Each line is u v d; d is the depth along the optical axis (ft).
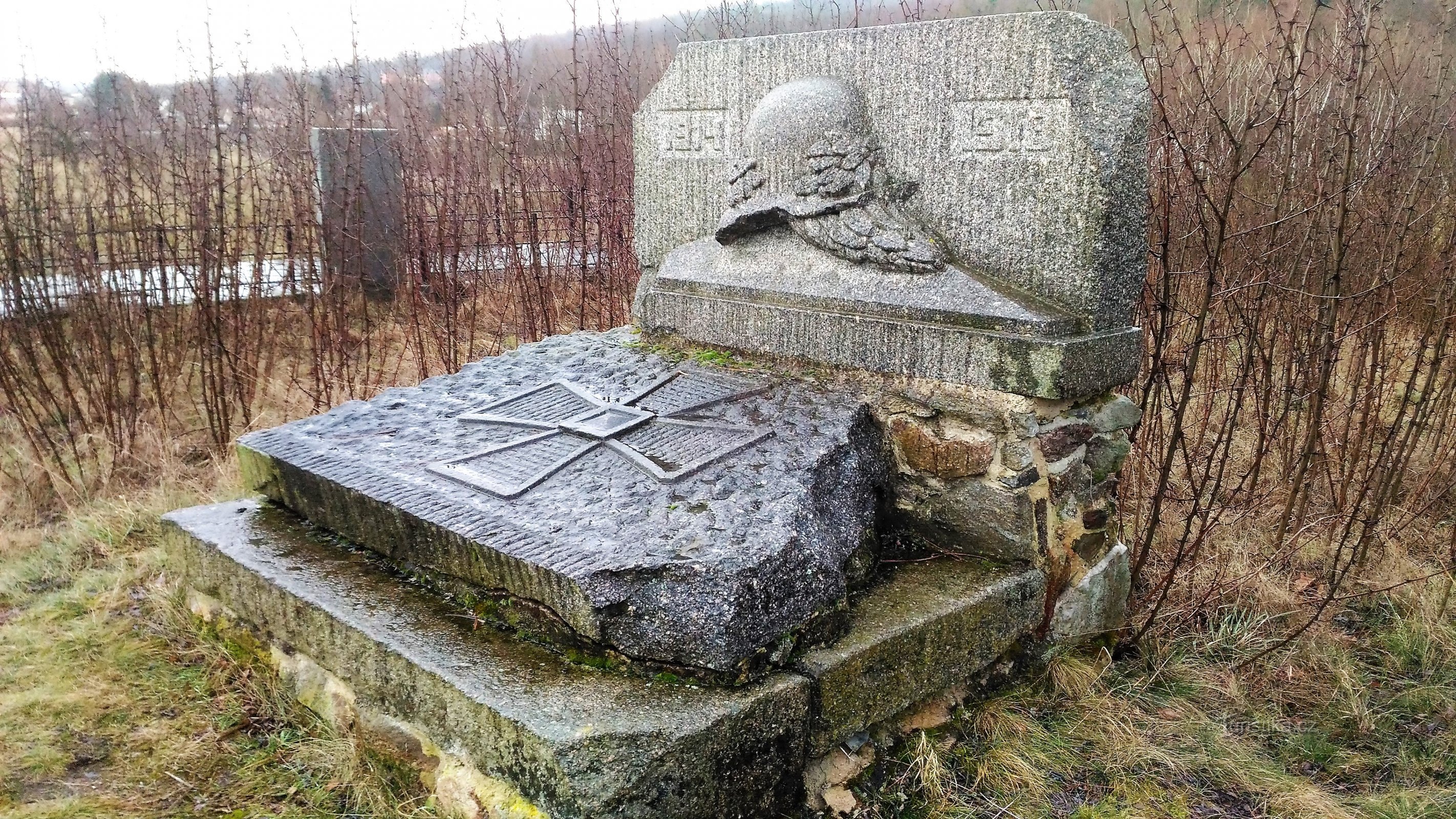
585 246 20.77
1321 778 8.98
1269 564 11.71
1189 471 11.28
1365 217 13.66
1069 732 9.35
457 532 8.63
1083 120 8.99
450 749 7.71
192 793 8.49
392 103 25.39
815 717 7.85
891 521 10.53
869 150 10.72
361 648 8.39
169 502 14.51
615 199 21.15
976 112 9.78
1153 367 11.59
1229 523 13.44
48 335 16.58
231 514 10.94
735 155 12.06
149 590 11.76
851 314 10.77
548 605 8.03
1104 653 10.57
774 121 11.14
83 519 14.20
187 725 9.41
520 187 24.63
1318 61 13.87
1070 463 10.03
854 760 8.30
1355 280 15.07
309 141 19.35
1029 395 9.27
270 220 19.99
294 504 10.64
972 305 9.74
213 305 18.31
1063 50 9.00
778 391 10.78
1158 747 9.13
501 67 25.35
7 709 9.53
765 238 11.87
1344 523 13.35
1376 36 16.29
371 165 23.86
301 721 9.25
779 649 7.76
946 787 8.49
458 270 21.81
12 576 12.63
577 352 12.94
